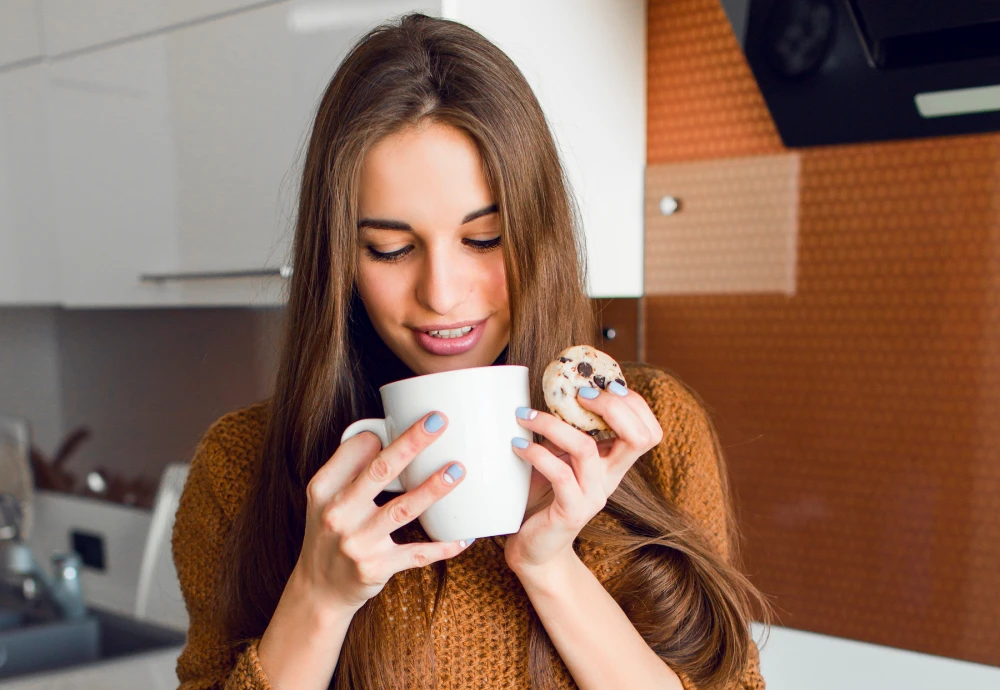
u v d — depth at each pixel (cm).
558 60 108
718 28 116
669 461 83
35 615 203
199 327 209
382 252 67
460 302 66
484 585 76
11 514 237
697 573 76
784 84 104
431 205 63
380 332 71
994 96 94
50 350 246
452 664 76
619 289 122
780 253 115
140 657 152
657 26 122
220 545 86
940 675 107
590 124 113
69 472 244
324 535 59
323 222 70
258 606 78
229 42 130
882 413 110
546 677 73
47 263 175
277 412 78
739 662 73
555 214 71
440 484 55
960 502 105
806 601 118
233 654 81
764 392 118
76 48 159
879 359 109
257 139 129
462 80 64
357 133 63
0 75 177
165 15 140
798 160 112
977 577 105
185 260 144
